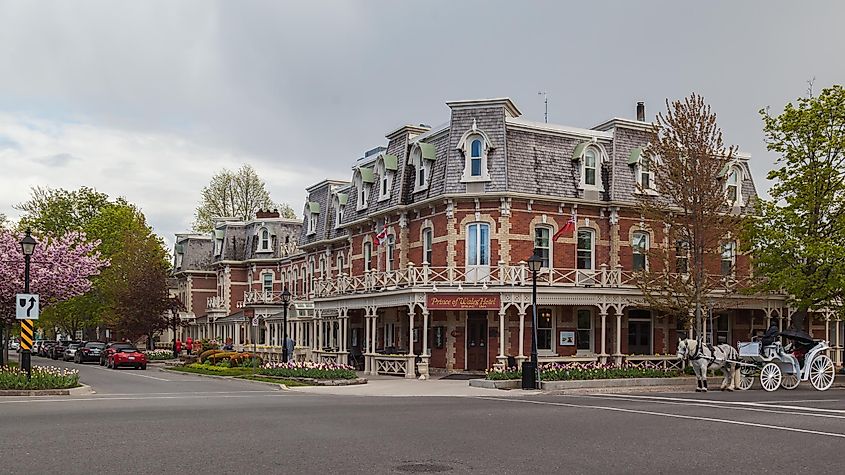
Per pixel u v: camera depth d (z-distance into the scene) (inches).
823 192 1289.4
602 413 697.0
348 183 2057.1
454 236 1393.9
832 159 1289.4
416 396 937.5
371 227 1683.1
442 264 1418.6
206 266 2945.4
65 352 2438.5
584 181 1440.7
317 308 1752.0
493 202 1384.1
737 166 1549.0
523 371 1049.5
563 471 405.1
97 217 2583.7
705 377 1024.9
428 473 394.3
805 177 1294.3
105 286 2417.6
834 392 1007.0
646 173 1471.5
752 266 1449.3
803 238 1280.8
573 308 1450.5
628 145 1491.1
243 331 2529.5
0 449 455.5
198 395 928.9
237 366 1585.9
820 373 1066.1
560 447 485.4
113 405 755.4
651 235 1483.8
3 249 1427.2
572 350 1441.9
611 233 1456.7
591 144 1454.2
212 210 3270.2
